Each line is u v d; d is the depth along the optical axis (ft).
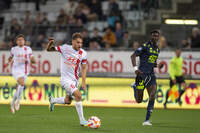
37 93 160.45
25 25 208.03
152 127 93.61
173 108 154.81
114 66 167.94
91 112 134.21
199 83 154.20
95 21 221.25
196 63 161.58
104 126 93.25
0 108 142.72
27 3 260.62
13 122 99.50
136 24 218.59
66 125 93.71
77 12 219.00
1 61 173.06
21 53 126.41
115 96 157.99
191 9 225.15
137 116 122.52
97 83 159.43
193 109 153.58
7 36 209.36
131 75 165.89
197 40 180.55
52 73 171.01
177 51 153.07
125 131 84.12
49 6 254.68
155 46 99.04
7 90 162.09
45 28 205.67
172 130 88.22
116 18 209.67
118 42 194.29
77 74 91.09
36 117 113.19
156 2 221.87
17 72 125.08
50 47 88.38
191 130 89.04
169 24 174.19
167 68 163.43
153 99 98.68
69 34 200.75
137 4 222.48
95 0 223.51
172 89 154.40
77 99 87.86
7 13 247.09
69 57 89.25
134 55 98.22
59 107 151.33
